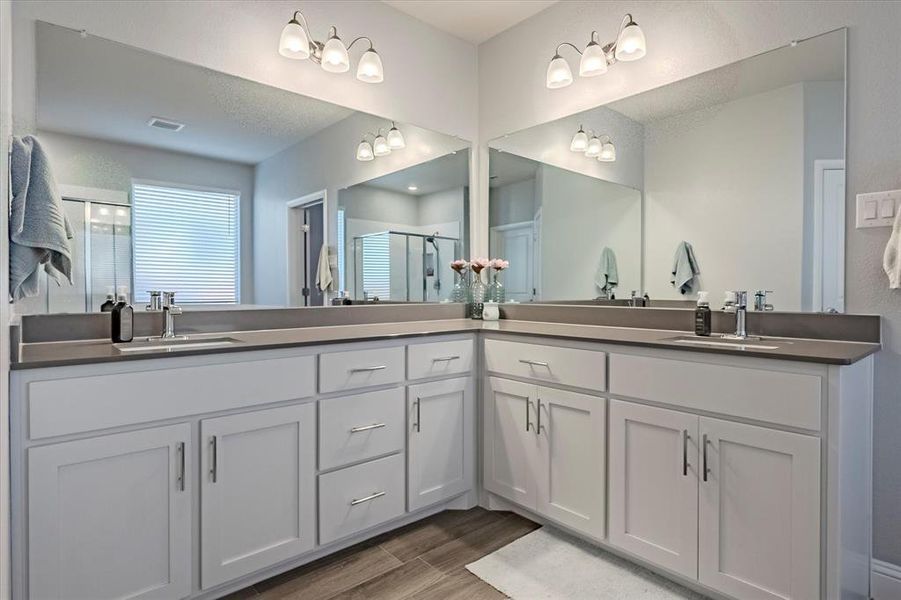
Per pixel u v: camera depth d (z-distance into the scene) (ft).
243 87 7.17
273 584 5.67
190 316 6.65
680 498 5.33
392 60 8.84
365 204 8.50
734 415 4.93
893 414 5.34
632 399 5.76
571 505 6.39
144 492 4.78
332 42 7.38
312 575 5.85
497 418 7.38
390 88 8.80
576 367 6.31
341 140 8.18
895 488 5.32
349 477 6.23
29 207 4.68
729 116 6.72
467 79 9.99
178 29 6.61
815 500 4.44
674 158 7.27
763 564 4.74
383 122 8.71
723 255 6.77
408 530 6.92
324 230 7.98
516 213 9.49
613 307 7.93
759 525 4.77
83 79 5.94
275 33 7.45
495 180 9.87
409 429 6.84
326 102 8.01
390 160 8.85
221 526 5.23
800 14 6.07
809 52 5.99
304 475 5.84
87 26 5.96
